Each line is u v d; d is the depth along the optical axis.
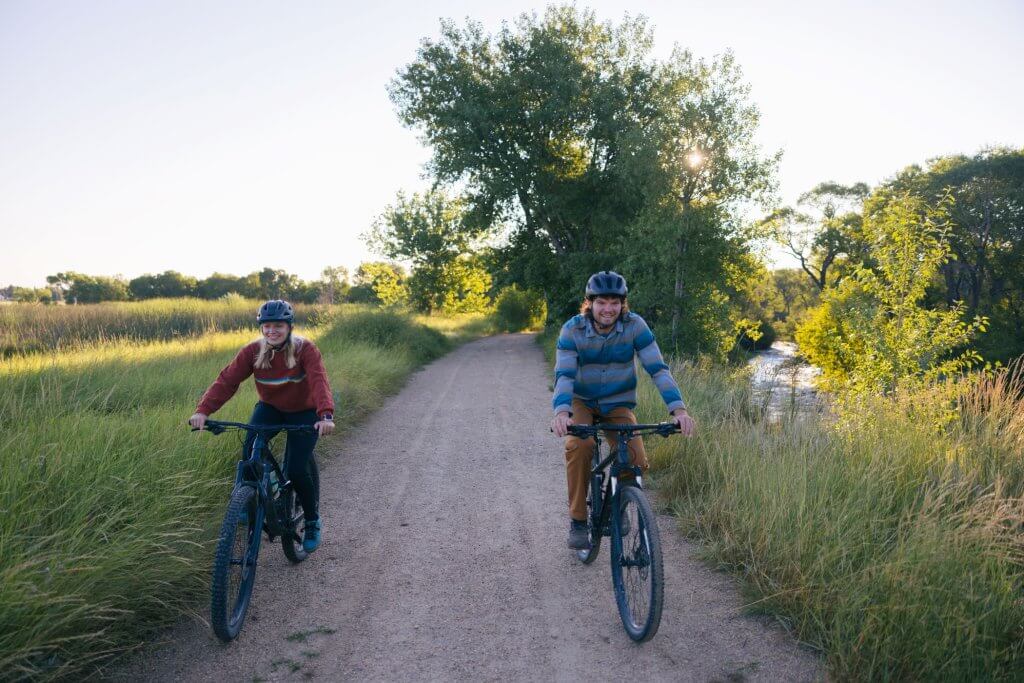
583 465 3.81
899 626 2.91
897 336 7.89
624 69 25.42
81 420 4.97
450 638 3.26
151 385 7.95
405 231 35.38
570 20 25.98
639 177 18.66
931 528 3.49
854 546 3.60
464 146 24.73
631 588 3.31
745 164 17.41
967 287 37.97
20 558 2.97
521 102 24.83
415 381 13.99
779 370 10.78
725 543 4.12
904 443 4.86
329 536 4.71
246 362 3.69
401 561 4.25
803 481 4.17
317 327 18.89
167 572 3.53
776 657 3.02
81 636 2.75
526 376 14.86
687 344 16.77
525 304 47.41
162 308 22.66
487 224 26.78
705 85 18.16
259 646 3.16
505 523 5.01
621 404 3.71
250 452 3.52
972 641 2.79
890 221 8.20
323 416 3.56
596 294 3.44
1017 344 30.88
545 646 3.19
